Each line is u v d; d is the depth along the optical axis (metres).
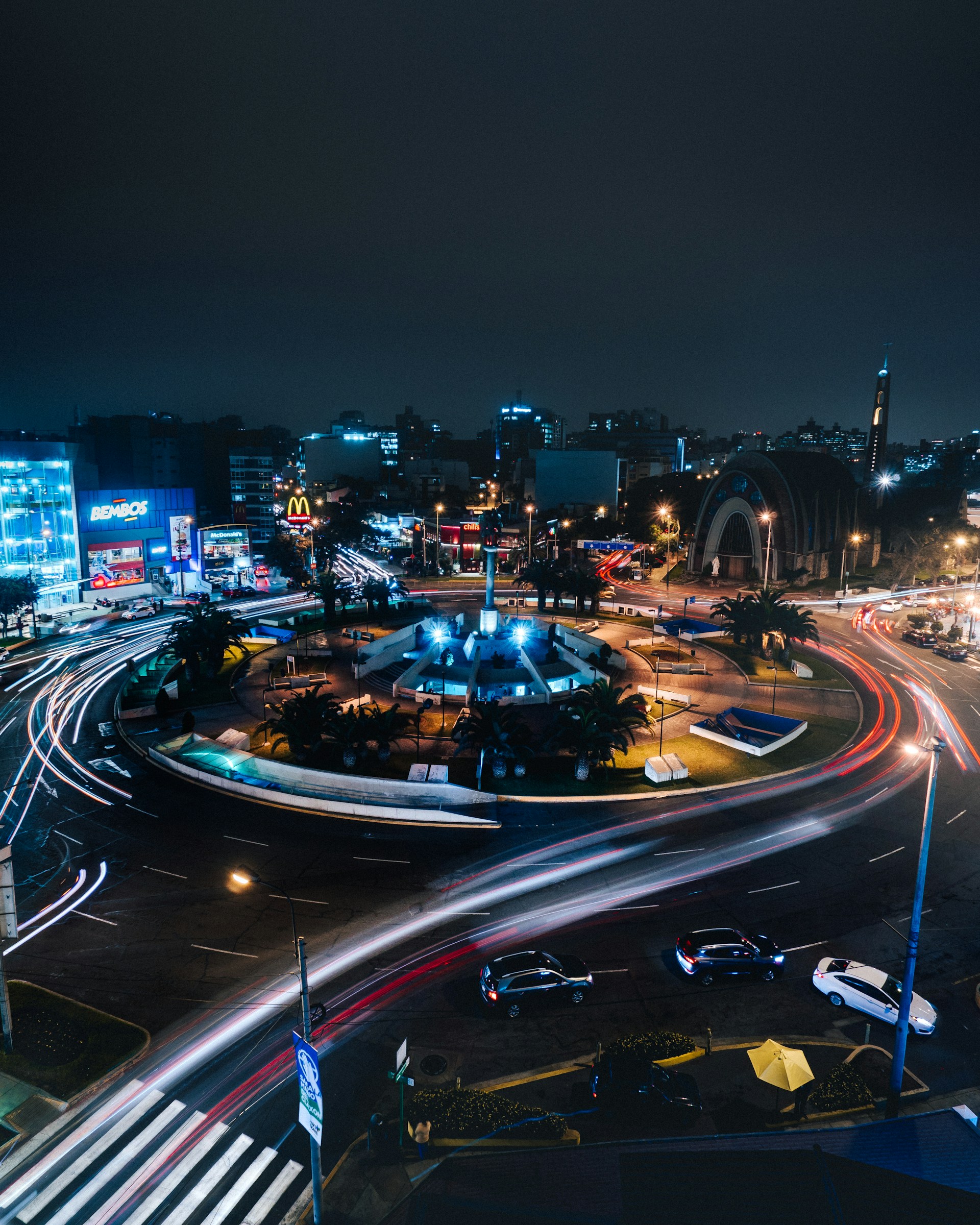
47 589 91.00
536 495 177.00
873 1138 16.33
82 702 58.94
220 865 34.44
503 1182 14.77
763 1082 21.62
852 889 32.47
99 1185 18.36
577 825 38.62
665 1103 20.06
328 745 47.28
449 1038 23.53
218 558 118.38
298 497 108.12
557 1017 24.61
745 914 30.56
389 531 170.75
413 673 61.53
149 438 151.75
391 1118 20.16
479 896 31.95
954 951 28.25
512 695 60.50
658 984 26.31
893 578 117.00
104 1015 24.42
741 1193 13.84
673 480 168.25
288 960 27.48
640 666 68.62
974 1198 13.84
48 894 32.12
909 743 50.47
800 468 121.12
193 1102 20.92
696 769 45.84
